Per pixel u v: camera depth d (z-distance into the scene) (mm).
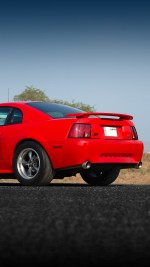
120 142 7453
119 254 2369
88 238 2752
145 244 2596
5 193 5605
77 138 7086
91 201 4711
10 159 7691
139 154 7801
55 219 3465
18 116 7773
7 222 3328
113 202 4621
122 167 7715
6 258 2271
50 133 7266
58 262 2205
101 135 7309
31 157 7469
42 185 7418
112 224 3232
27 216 3625
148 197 5141
